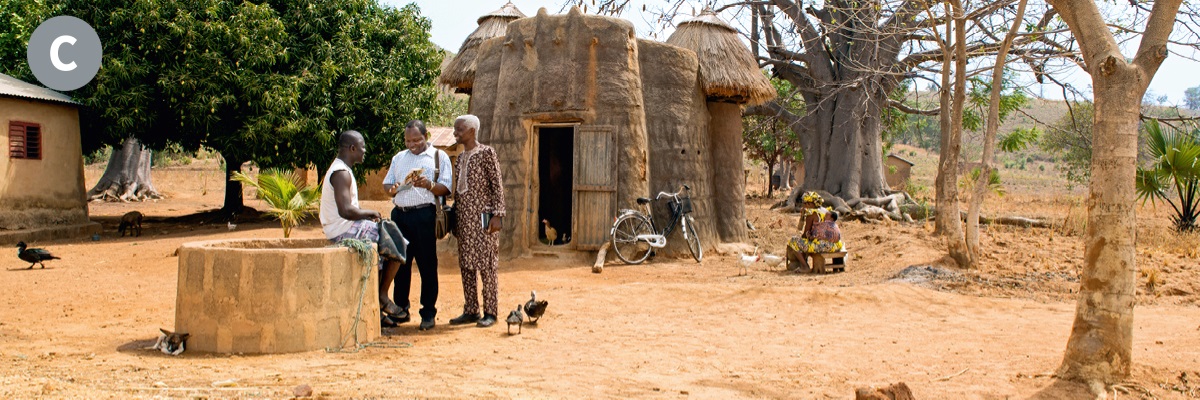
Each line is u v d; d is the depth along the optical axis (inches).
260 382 188.9
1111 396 194.4
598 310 317.1
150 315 307.0
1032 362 225.0
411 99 812.6
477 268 284.7
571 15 495.8
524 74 498.9
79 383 182.9
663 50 521.7
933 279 381.1
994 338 262.1
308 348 233.6
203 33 696.4
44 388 167.3
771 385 200.2
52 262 498.9
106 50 693.3
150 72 706.2
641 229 490.3
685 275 439.2
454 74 579.2
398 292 288.0
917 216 895.1
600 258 464.8
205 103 693.9
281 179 523.8
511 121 498.3
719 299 337.7
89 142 762.8
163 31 697.6
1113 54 197.3
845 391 195.3
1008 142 861.2
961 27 428.5
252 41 703.7
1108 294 202.1
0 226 617.3
